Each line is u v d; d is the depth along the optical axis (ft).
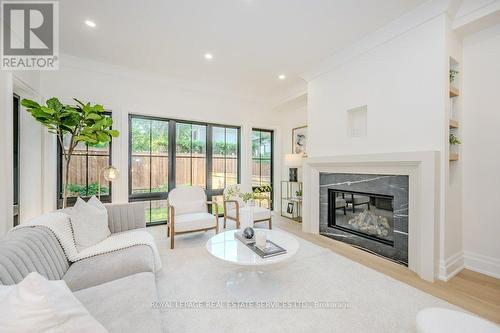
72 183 10.75
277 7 7.11
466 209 7.79
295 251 6.33
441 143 7.11
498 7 6.46
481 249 7.47
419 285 6.66
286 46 9.51
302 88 13.53
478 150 7.54
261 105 16.14
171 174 13.41
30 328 2.00
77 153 10.85
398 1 6.98
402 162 7.74
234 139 15.61
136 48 9.57
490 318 5.24
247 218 8.26
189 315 5.27
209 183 14.60
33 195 9.31
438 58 7.17
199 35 8.64
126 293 4.02
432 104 7.32
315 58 10.57
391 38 8.33
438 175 7.05
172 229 9.49
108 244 6.42
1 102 6.86
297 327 4.91
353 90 9.81
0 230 6.78
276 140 16.93
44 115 7.48
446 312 4.01
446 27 7.07
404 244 8.04
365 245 9.44
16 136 8.99
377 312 5.41
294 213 15.25
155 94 12.46
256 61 10.82
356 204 10.35
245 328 4.87
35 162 9.37
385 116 8.62
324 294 6.15
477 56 7.54
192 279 6.92
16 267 3.69
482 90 7.45
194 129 14.21
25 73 8.34
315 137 11.75
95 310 3.54
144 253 6.01
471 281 6.89
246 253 6.26
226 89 14.52
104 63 10.92
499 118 7.16
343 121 10.26
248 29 8.28
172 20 7.71
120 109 11.48
